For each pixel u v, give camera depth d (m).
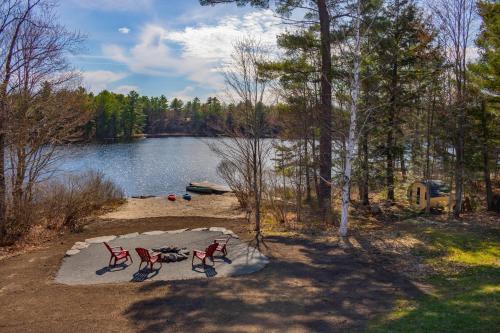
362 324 6.79
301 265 10.44
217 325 6.91
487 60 17.20
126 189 32.56
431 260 10.65
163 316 7.33
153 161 51.41
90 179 20.12
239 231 14.69
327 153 17.02
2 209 12.91
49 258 11.17
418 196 21.00
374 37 16.38
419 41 18.78
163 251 11.62
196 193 29.84
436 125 18.34
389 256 11.12
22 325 6.99
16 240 13.02
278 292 8.52
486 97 17.83
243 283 9.11
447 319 6.42
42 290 8.76
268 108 16.19
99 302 8.04
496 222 15.48
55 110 14.21
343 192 13.45
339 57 16.91
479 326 6.01
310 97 19.61
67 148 18.67
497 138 18.83
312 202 19.69
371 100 17.52
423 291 8.44
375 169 19.58
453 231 13.77
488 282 8.54
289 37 17.02
